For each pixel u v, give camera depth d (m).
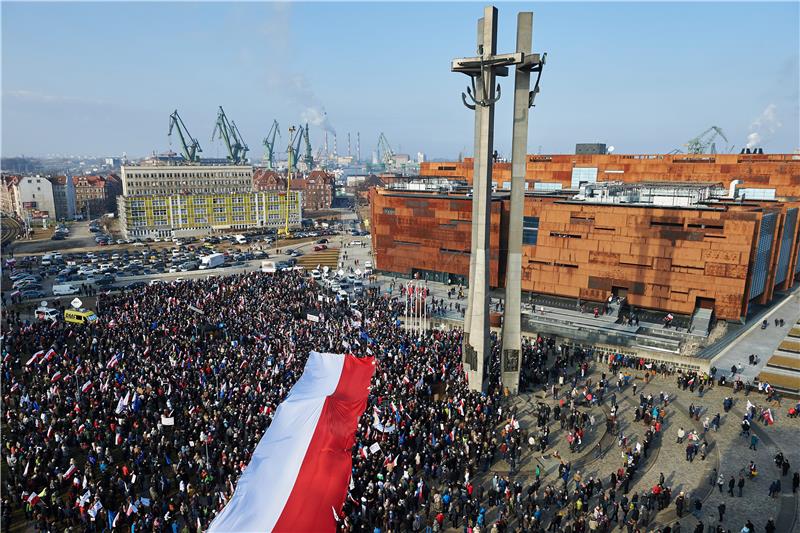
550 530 36.72
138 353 58.75
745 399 59.81
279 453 34.12
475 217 58.16
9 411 46.69
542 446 47.59
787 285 107.19
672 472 45.19
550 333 80.75
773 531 36.12
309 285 102.38
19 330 68.12
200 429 44.03
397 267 121.88
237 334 67.31
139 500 34.59
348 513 34.97
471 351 59.31
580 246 93.38
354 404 42.28
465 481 41.56
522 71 57.91
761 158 120.44
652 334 80.44
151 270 127.44
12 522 36.31
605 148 149.12
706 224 82.69
